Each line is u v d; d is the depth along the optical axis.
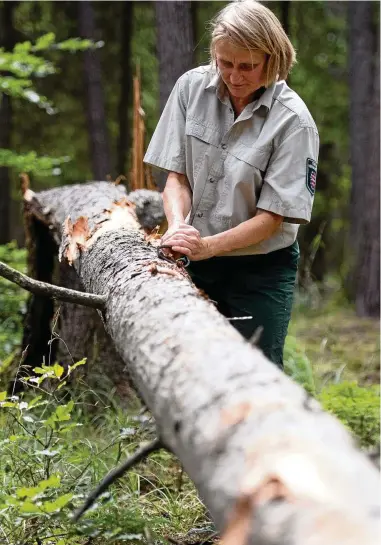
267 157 3.37
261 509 1.50
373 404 4.58
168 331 2.30
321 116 16.36
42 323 5.36
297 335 8.80
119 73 16.22
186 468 2.03
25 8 15.50
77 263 3.74
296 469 1.54
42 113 15.78
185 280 2.80
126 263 3.10
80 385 4.94
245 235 3.26
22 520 2.77
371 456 1.82
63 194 5.12
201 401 1.91
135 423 4.21
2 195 14.98
